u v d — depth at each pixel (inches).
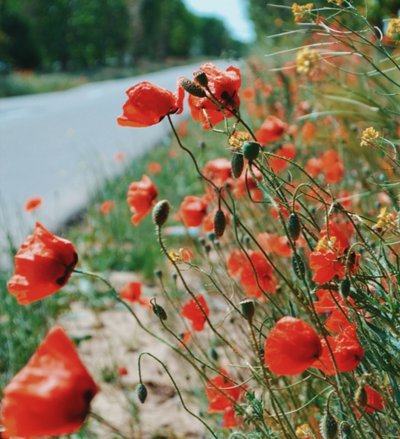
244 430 87.3
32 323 146.4
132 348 148.3
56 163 399.2
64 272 62.9
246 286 87.0
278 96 188.2
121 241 221.5
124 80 1722.4
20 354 140.6
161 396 128.4
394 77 137.6
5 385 128.6
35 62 1637.6
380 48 87.0
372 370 62.3
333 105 130.7
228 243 131.0
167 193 265.0
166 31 3021.7
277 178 71.6
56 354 44.5
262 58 262.7
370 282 70.6
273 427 81.0
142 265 205.3
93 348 151.8
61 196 301.6
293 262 63.0
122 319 166.9
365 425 69.4
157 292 173.0
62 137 523.2
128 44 2554.1
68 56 2169.0
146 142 456.4
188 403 123.7
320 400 78.5
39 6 2053.4
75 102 900.6
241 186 102.2
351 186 140.8
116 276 198.8
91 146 465.7
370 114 115.8
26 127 602.2
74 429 45.2
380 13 164.4
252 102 208.2
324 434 54.7
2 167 400.2
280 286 89.0
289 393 79.0
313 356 54.4
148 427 118.3
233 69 74.2
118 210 258.4
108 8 2336.4
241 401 85.1
